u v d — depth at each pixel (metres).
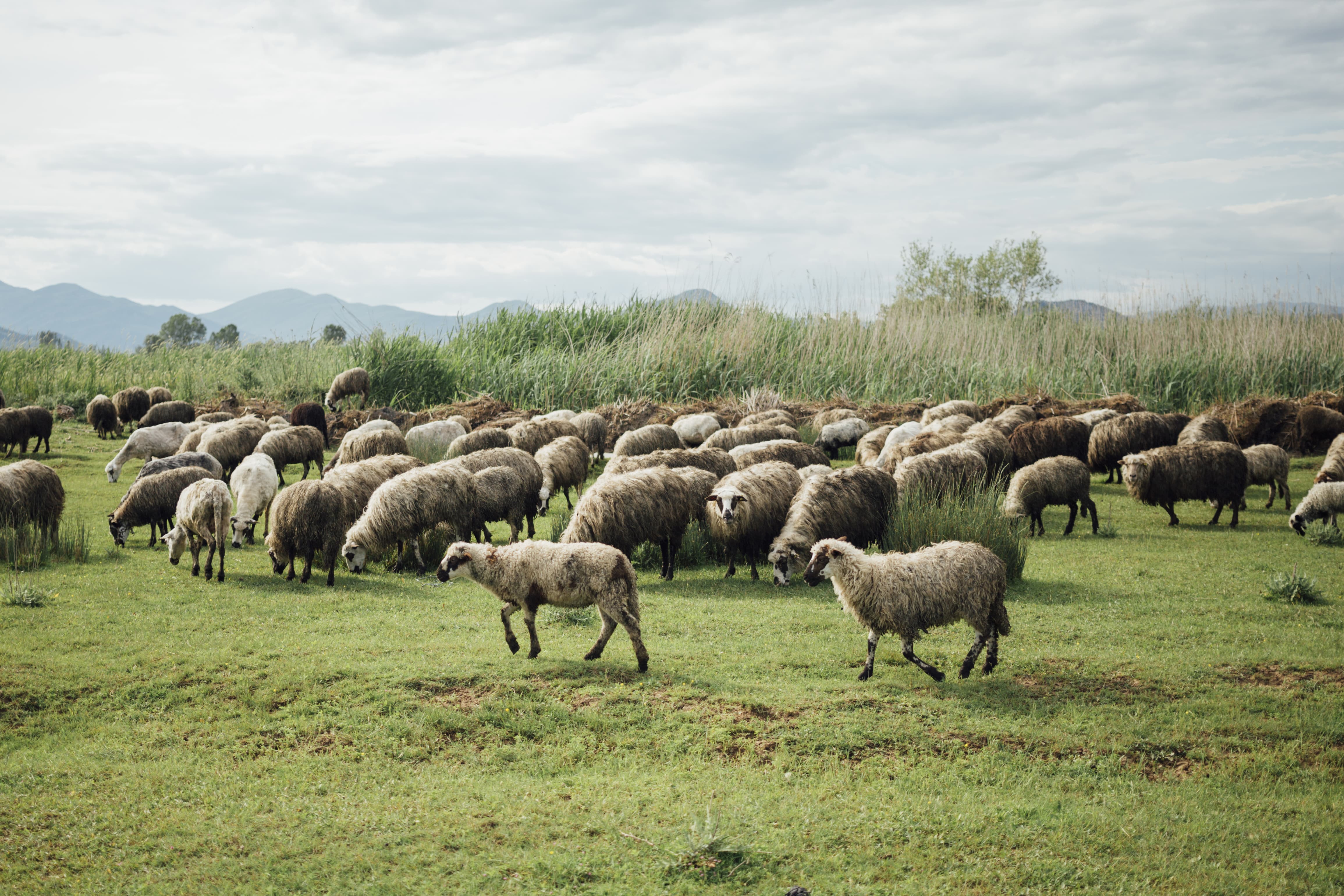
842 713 7.44
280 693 7.96
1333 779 6.48
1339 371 26.88
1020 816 5.93
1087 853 5.49
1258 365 28.02
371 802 6.20
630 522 12.09
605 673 8.28
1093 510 15.86
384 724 7.34
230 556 13.83
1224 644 9.23
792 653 9.06
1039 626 9.98
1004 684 8.13
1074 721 7.34
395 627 9.97
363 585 12.05
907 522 12.88
